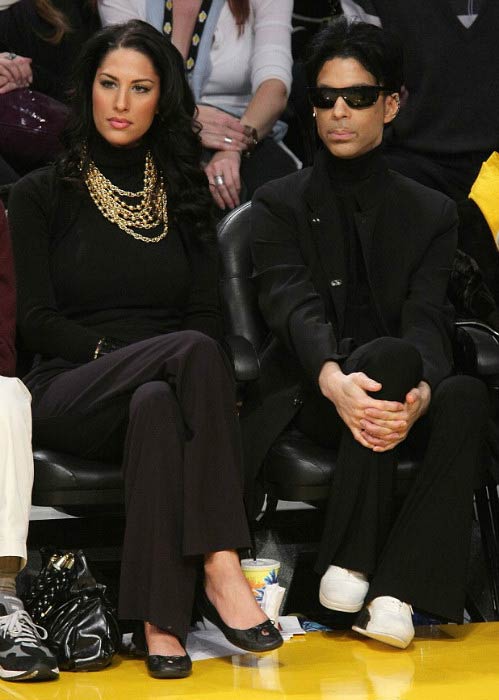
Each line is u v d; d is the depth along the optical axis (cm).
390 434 1109
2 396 1046
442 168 1620
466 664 1068
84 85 1220
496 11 1631
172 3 1625
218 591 1048
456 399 1137
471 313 1310
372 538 1118
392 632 1091
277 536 1375
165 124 1239
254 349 1159
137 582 1027
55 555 1095
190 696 970
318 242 1237
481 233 1417
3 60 1497
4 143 1495
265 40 1644
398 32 1634
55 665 1001
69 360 1166
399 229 1241
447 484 1131
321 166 1249
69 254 1197
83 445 1102
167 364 1053
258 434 1184
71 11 1628
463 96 1627
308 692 985
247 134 1592
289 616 1212
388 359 1107
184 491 1032
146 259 1212
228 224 1302
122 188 1231
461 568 1127
